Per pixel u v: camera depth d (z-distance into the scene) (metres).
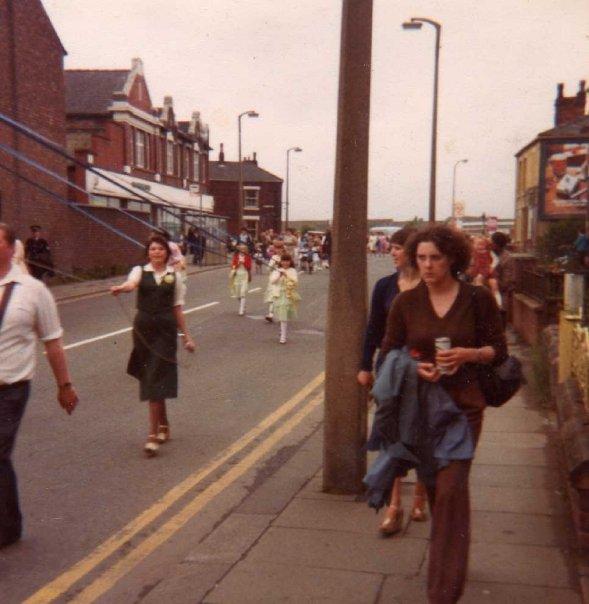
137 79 41.84
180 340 14.44
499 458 6.45
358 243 5.47
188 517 5.42
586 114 47.56
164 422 7.45
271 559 4.50
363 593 4.05
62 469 6.53
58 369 4.97
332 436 5.64
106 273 29.66
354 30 5.34
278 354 12.90
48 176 26.23
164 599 4.05
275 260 16.52
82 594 4.26
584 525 4.36
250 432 7.83
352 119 5.39
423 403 3.78
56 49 26.66
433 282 3.81
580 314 7.70
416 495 5.08
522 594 4.03
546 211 41.12
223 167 82.00
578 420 5.08
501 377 3.86
